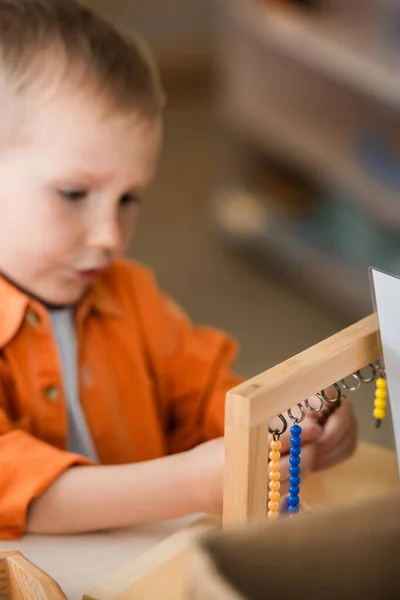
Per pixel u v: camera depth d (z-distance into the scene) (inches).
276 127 106.4
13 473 35.8
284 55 105.7
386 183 96.7
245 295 106.6
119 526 36.2
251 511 27.0
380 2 94.7
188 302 104.7
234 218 112.5
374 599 21.1
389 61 89.6
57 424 41.8
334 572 20.8
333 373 28.2
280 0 101.9
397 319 28.1
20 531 35.6
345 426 38.6
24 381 41.1
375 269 28.0
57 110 39.1
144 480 35.4
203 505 35.2
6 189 40.2
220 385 47.0
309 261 105.3
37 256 40.8
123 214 42.2
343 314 104.0
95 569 33.5
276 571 20.3
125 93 40.2
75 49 40.0
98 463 43.9
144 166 41.4
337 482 38.0
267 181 113.9
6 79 39.3
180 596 29.5
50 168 39.4
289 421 32.6
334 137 103.4
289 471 31.1
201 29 147.9
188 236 116.0
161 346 46.6
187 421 47.3
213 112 142.6
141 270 47.6
